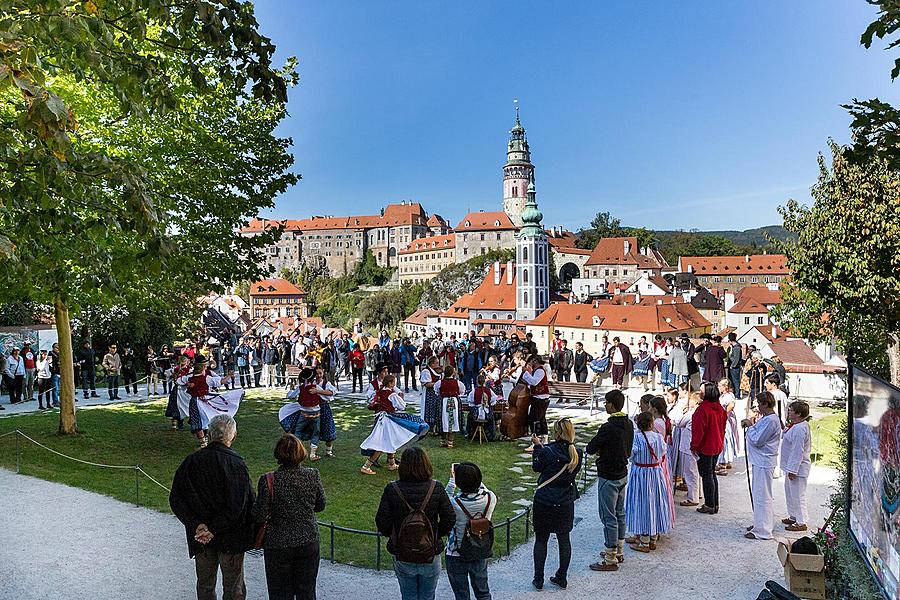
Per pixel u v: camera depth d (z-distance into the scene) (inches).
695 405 491.8
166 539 390.0
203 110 636.7
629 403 906.7
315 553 267.0
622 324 3976.4
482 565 287.0
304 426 619.2
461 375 941.2
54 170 255.1
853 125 227.1
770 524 401.1
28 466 548.1
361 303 7431.1
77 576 331.0
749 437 410.0
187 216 638.5
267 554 261.6
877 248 716.0
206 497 265.0
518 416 700.0
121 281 566.6
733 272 6579.7
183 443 672.4
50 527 404.5
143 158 600.1
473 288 6963.6
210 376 670.5
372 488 535.5
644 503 376.8
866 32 220.2
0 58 226.2
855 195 757.3
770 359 807.7
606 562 355.6
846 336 864.9
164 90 296.8
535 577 331.9
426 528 259.1
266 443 699.4
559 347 1008.9
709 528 423.8
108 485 506.6
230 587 271.0
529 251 5339.6
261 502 259.9
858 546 264.8
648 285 5457.7
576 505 498.9
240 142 657.6
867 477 253.9
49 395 883.4
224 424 275.1
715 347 843.4
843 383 909.8
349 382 1149.7
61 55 287.9
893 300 703.1
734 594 322.3
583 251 7042.3
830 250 780.0
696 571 352.2
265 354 1138.0
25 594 307.4
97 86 569.0
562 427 331.0
